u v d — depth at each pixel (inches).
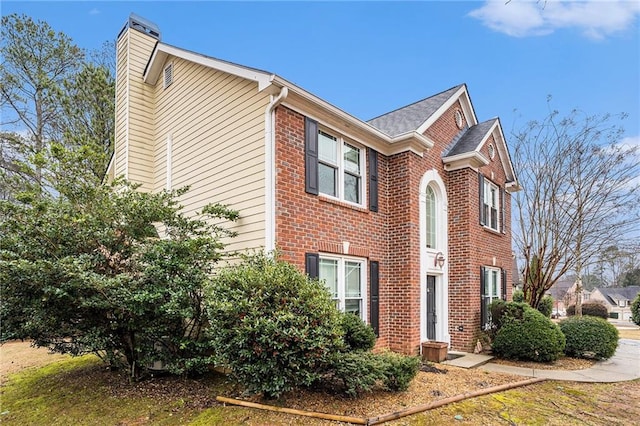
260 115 309.9
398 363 255.3
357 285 370.0
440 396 253.8
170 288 257.9
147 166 434.9
